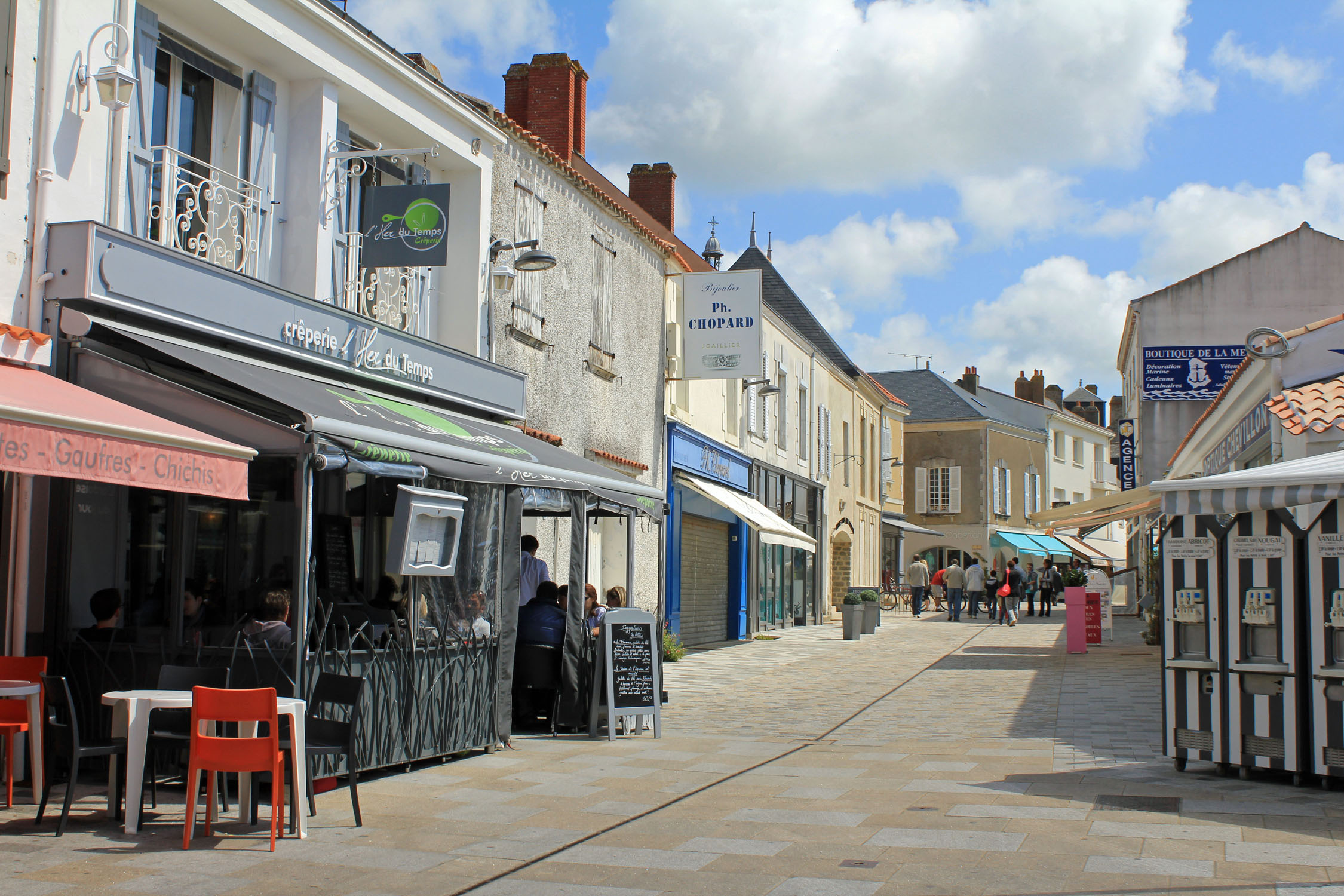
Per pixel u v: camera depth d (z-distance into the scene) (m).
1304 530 7.42
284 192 9.97
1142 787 7.45
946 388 52.72
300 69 9.81
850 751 9.20
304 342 9.23
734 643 22.12
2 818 6.31
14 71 7.09
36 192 7.24
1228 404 16.50
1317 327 13.29
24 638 7.23
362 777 7.89
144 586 7.92
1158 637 20.98
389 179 11.58
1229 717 7.73
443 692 8.58
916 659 18.53
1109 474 63.25
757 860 5.58
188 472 6.19
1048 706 12.16
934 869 5.38
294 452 6.79
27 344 6.85
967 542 50.59
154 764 6.66
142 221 8.34
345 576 9.48
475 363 11.89
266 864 5.50
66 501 7.46
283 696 6.95
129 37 7.86
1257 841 5.86
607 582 16.86
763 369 24.97
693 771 8.22
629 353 17.09
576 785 7.64
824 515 30.86
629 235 17.11
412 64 10.91
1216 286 27.08
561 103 18.03
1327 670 7.22
